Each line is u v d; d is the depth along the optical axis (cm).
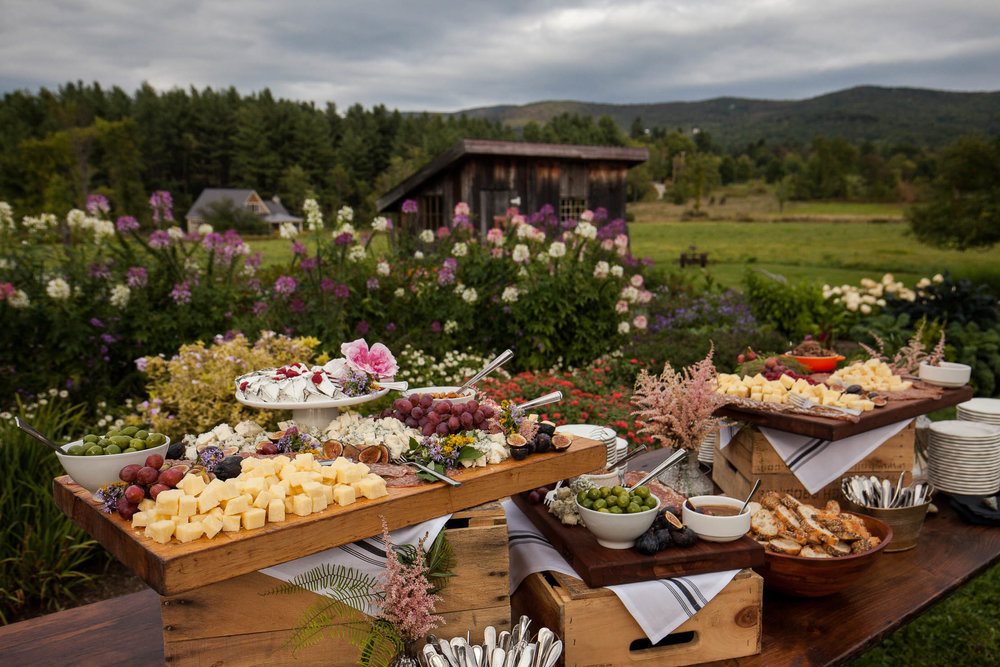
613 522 173
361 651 155
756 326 891
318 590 152
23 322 514
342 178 7406
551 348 664
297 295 584
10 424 399
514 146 1152
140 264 567
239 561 133
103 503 149
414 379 570
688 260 2055
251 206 6588
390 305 632
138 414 445
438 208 1314
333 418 215
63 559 352
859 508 243
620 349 688
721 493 286
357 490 157
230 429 210
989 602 387
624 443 271
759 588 178
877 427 252
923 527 268
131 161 5959
